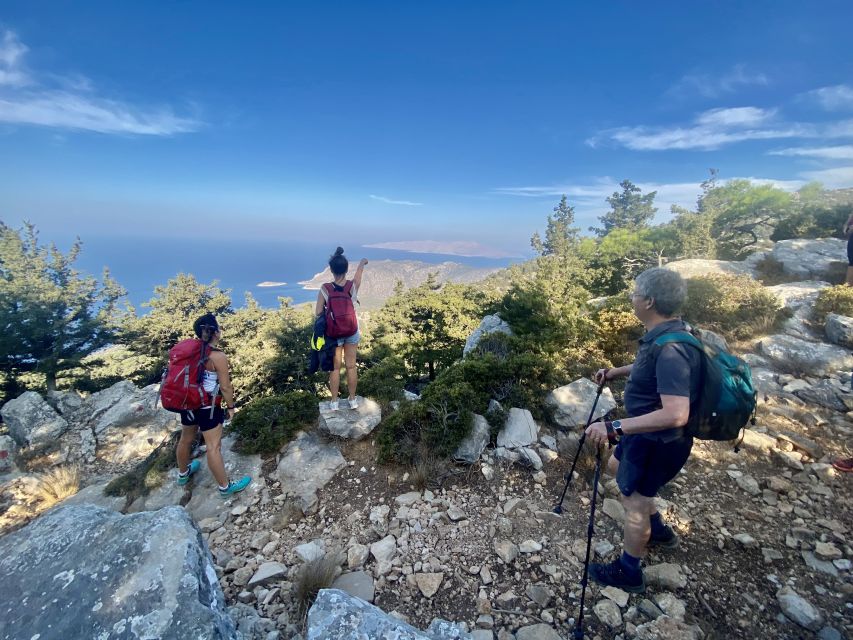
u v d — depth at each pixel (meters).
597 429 2.41
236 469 4.69
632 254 38.44
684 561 3.05
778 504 3.55
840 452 4.17
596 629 2.61
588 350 6.71
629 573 2.70
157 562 2.44
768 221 38.66
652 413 2.23
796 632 2.51
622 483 2.61
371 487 4.21
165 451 5.34
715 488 3.78
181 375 3.96
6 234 31.55
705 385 2.25
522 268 36.28
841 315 6.89
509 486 4.00
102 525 2.75
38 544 2.64
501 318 13.64
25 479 8.27
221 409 4.20
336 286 4.71
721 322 7.84
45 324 28.56
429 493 3.99
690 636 2.47
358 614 2.28
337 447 4.79
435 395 4.79
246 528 3.95
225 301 34.56
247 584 3.21
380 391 5.68
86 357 30.58
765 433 4.51
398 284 39.22
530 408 4.89
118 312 33.16
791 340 6.61
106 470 11.91
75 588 2.32
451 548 3.35
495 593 2.93
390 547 3.38
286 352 23.12
